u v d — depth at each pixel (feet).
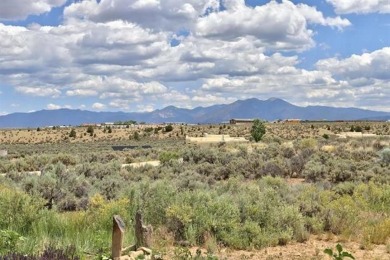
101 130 610.65
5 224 38.70
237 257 35.68
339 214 48.78
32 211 40.73
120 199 48.42
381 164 113.29
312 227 46.44
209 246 37.35
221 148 169.78
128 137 521.65
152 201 47.47
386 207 58.39
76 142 488.85
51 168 96.27
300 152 139.54
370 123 623.36
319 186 78.07
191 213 42.32
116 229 30.76
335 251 38.34
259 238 40.16
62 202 59.77
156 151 187.73
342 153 139.33
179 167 110.93
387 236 43.37
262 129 245.24
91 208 47.91
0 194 41.83
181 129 544.21
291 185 79.66
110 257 30.81
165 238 39.60
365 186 70.59
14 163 128.26
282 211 45.96
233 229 41.37
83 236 36.45
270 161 108.37
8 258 24.52
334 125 587.68
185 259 31.99
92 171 96.78
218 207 44.50
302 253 37.47
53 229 39.47
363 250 39.06
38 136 554.87
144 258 29.71
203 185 70.79
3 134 576.61
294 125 593.42
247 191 63.67
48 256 26.03
